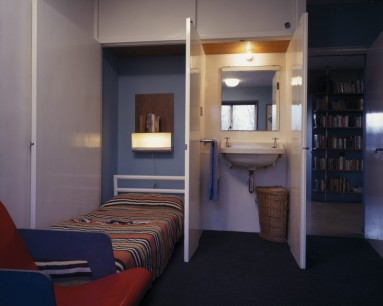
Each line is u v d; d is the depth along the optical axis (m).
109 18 2.82
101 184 3.01
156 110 3.36
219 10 2.67
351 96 5.38
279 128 3.16
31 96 1.87
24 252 1.22
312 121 5.51
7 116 1.70
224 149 2.84
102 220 2.22
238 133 3.23
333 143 5.38
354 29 3.02
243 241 2.85
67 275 1.27
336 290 1.85
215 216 3.26
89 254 1.20
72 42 2.28
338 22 3.04
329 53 3.11
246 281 1.97
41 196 1.92
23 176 1.81
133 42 2.77
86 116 2.52
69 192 2.25
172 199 2.83
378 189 2.60
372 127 2.80
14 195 1.75
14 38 1.75
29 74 1.86
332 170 5.40
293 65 2.52
